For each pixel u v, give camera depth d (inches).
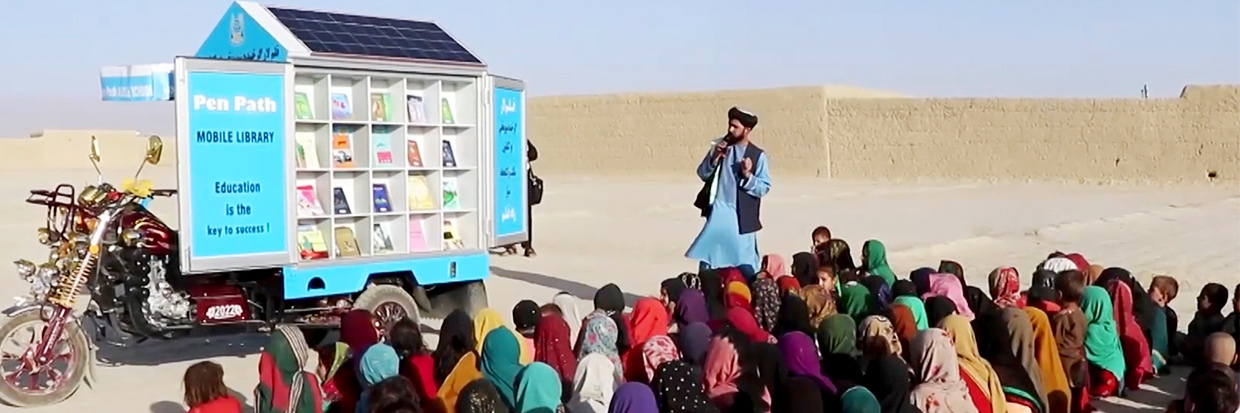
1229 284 582.2
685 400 229.9
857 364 273.0
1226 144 1667.1
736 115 432.1
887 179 1929.1
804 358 259.8
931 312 324.2
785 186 1692.9
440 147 390.0
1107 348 339.3
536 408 242.7
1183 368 384.5
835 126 1983.3
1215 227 929.5
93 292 344.8
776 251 737.0
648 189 1582.2
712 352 257.4
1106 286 358.6
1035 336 304.0
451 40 395.9
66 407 324.8
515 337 261.4
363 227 374.6
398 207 382.3
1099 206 1207.6
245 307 353.7
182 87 324.8
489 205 397.7
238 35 365.4
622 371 291.6
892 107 1923.0
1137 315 375.6
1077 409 322.3
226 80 333.4
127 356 394.3
